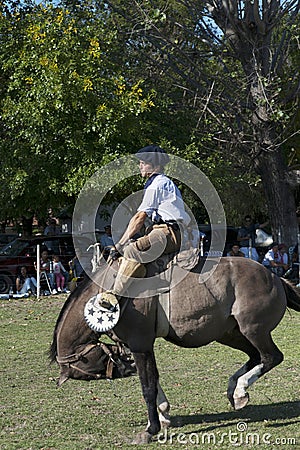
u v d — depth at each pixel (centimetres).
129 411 968
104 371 893
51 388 1116
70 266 2362
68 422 916
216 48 2564
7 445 820
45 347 1472
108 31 2536
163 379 1166
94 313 853
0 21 2470
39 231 3459
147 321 853
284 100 2506
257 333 887
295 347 1434
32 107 2312
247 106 2475
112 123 2291
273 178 2703
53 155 2384
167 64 2577
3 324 1775
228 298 880
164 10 2425
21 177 2384
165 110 2636
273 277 912
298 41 2408
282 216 2720
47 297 2270
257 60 2467
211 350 1420
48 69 2281
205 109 2461
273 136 2564
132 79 2611
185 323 859
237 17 2452
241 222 3309
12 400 1038
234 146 2656
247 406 993
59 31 2386
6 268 2362
